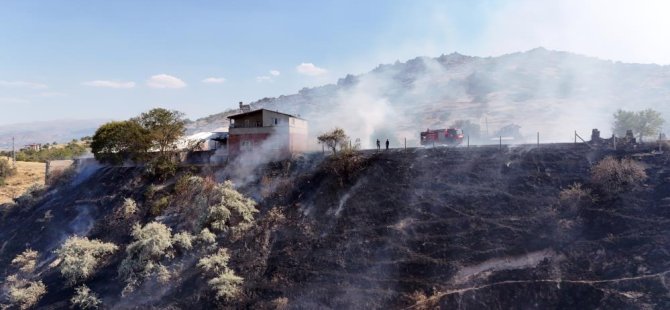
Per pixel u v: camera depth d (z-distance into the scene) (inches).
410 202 1627.7
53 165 2667.3
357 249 1481.3
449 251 1392.7
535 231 1397.6
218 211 1715.1
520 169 1663.4
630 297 1149.1
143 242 1628.9
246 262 1535.4
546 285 1224.8
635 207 1391.5
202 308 1402.6
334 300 1318.9
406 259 1398.9
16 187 3368.6
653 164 1536.7
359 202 1683.1
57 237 2101.4
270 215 1728.6
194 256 1614.2
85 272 1669.5
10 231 2289.6
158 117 2429.9
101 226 2023.9
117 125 2546.8
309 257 1496.1
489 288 1245.7
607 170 1507.1
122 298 1533.0
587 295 1184.2
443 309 1219.2
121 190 2240.4
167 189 2117.4
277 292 1389.0
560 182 1562.5
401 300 1275.8
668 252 1229.7
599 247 1299.2
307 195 1813.5
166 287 1518.2
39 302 1637.6
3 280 1921.8
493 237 1407.5
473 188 1625.2
